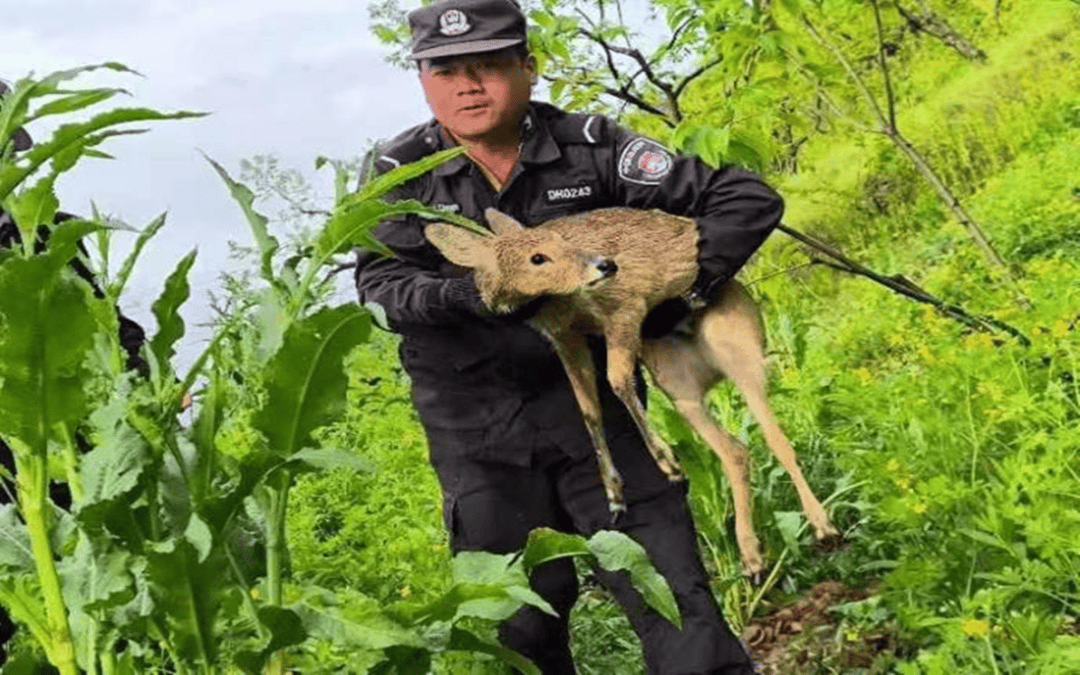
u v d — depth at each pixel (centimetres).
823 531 266
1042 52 895
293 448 178
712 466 383
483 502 273
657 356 271
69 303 160
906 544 352
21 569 178
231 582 178
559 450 270
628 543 186
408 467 502
